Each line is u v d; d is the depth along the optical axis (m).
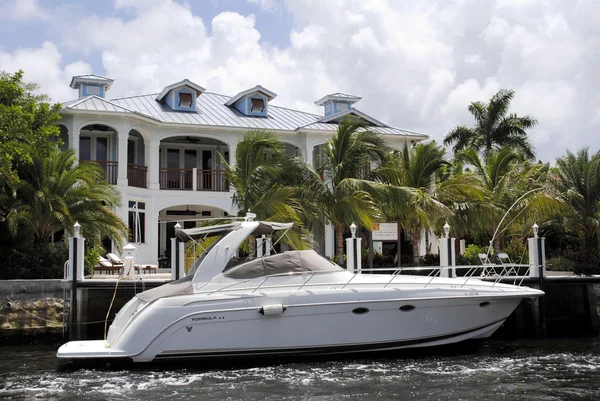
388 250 25.67
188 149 30.17
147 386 10.98
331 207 20.39
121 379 11.55
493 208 22.50
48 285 16.62
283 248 21.84
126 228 20.62
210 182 30.14
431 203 20.62
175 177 29.48
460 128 42.75
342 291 12.74
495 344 15.90
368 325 12.81
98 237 19.50
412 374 11.76
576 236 27.64
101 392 10.62
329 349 12.68
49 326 16.27
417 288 13.16
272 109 32.78
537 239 17.89
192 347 12.23
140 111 27.86
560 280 17.81
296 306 12.46
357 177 21.30
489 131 41.97
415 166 22.98
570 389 10.61
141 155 28.69
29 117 17.89
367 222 19.94
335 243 27.80
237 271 12.86
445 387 10.76
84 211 19.42
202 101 31.88
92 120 24.72
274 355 12.57
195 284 12.66
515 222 22.98
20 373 12.20
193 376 11.73
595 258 22.92
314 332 12.58
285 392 10.47
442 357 13.41
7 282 16.36
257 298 12.42
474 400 9.92
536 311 17.38
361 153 21.34
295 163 20.42
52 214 18.62
